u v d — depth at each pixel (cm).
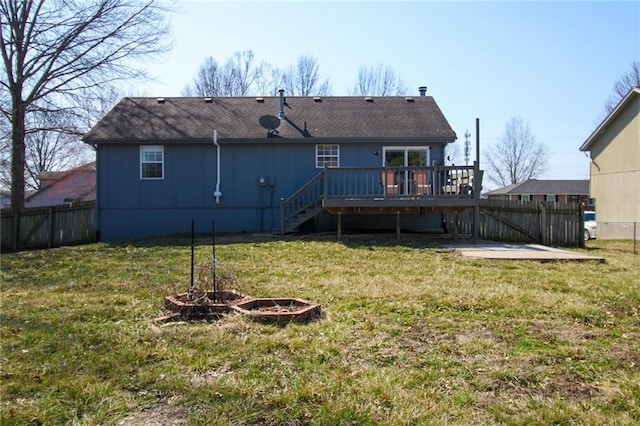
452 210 1430
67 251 1309
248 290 679
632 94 2030
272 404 311
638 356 406
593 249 1401
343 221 1664
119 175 1652
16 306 596
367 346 427
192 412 302
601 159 2294
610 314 550
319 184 1639
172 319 523
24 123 1905
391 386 339
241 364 383
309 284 725
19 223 1502
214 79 3950
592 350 421
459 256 1080
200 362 385
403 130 1658
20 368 375
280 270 877
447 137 1616
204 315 531
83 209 1661
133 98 1902
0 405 312
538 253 1112
